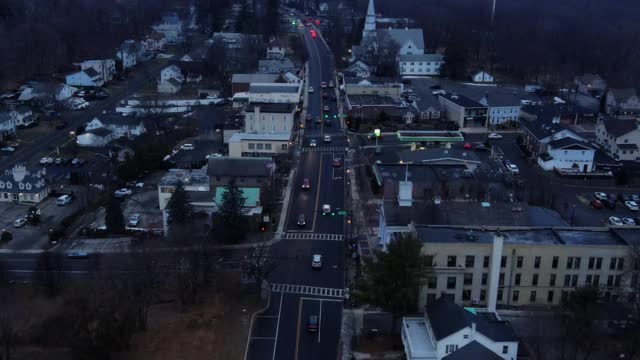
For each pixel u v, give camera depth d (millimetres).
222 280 105562
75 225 128500
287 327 92875
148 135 177250
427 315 82625
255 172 132125
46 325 92125
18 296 101188
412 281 86000
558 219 111062
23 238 123000
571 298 87812
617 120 175000
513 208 110625
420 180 131250
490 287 91688
